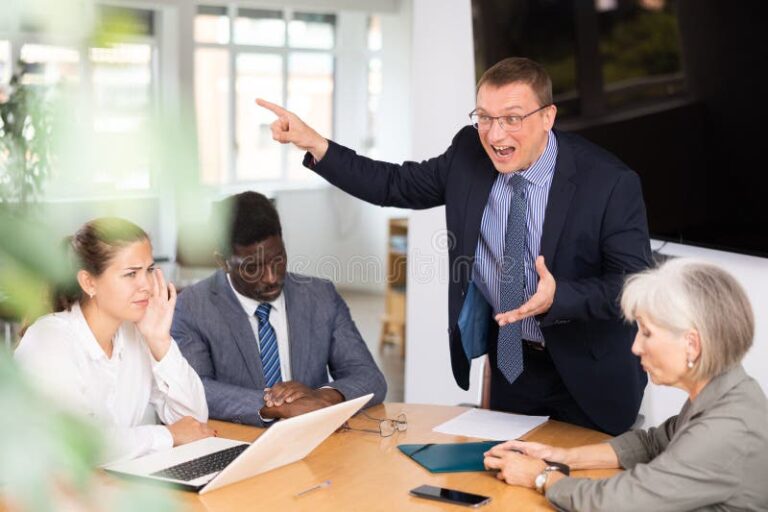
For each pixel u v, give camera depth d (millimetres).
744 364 3434
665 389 3758
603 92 3717
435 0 4543
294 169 11094
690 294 1814
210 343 2738
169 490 401
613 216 2545
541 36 3965
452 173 2795
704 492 1812
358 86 11180
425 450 2316
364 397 2229
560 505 1913
